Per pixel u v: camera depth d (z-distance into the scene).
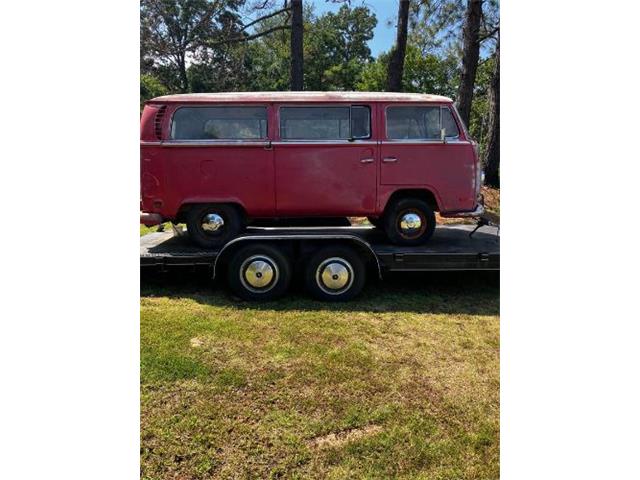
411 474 2.36
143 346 3.65
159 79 20.55
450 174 5.09
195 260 4.79
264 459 2.45
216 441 2.57
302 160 4.98
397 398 3.03
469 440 2.62
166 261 4.77
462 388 3.18
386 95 5.02
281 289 4.77
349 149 4.99
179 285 5.31
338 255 4.75
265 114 4.96
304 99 4.93
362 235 5.79
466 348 3.81
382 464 2.43
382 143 5.00
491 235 5.98
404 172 5.05
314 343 3.81
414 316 4.49
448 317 4.48
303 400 2.98
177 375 3.23
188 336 3.87
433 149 5.05
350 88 35.12
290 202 5.03
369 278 5.71
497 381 3.28
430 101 5.03
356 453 2.50
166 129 4.91
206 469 2.36
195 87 20.19
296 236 4.68
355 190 5.05
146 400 2.92
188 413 2.81
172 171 4.93
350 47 37.53
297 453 2.49
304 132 4.99
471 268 4.81
